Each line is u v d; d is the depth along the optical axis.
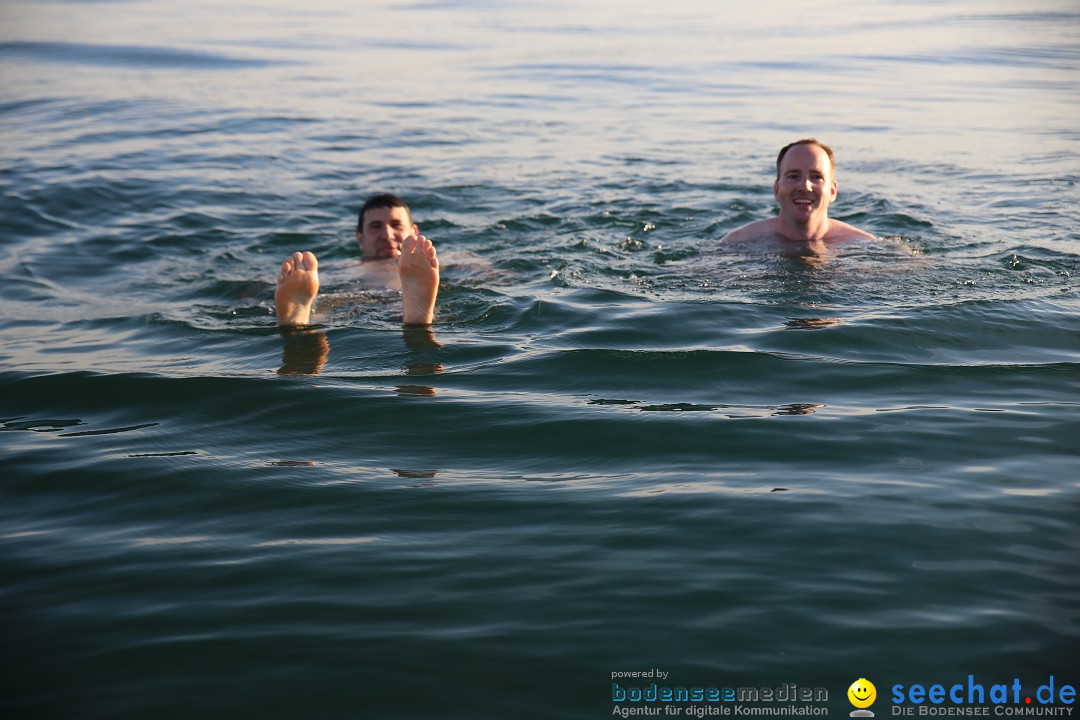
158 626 2.29
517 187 8.17
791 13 22.20
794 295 5.01
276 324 4.78
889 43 16.95
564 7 24.06
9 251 6.36
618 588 2.40
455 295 5.18
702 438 3.28
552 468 3.10
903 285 5.16
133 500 2.95
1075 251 5.83
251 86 13.24
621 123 10.85
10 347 4.48
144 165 8.88
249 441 3.37
